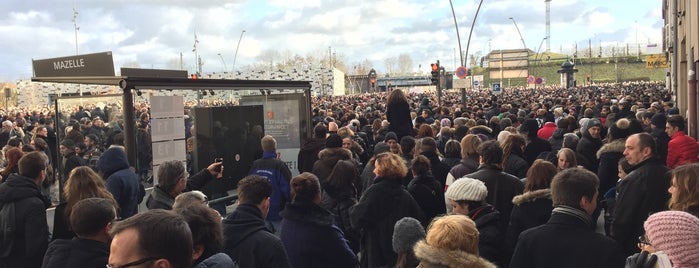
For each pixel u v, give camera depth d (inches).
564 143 322.7
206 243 117.1
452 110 797.9
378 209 202.4
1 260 193.6
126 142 267.0
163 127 296.5
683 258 96.6
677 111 454.0
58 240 140.3
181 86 293.3
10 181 195.3
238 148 354.9
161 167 199.3
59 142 311.9
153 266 76.8
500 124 447.8
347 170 230.8
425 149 272.4
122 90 268.7
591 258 128.0
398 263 141.3
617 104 771.4
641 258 107.6
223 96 361.4
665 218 101.0
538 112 601.9
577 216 133.6
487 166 214.8
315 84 4594.0
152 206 196.1
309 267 174.1
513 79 5433.1
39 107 1675.7
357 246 239.6
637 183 185.2
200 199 153.4
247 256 142.3
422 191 224.5
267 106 404.8
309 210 175.3
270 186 155.1
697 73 669.9
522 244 138.0
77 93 302.7
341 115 732.0
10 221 191.6
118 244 77.7
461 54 1119.0
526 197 181.6
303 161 338.0
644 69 5762.8
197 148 325.1
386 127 419.5
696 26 628.7
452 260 115.3
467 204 174.7
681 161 250.2
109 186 226.4
